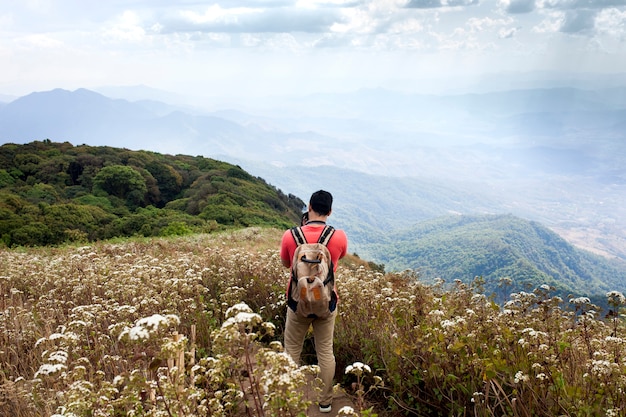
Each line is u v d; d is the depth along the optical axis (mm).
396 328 4922
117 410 3229
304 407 2486
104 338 4660
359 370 3150
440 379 4152
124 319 5160
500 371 3771
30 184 75062
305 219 4570
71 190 74312
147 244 18969
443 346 4039
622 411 3139
